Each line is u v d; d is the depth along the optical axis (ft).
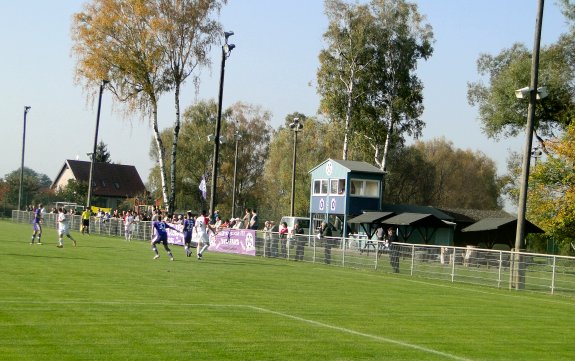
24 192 330.75
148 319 42.14
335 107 203.00
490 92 189.88
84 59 173.88
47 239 142.51
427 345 38.81
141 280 66.03
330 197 196.75
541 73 172.45
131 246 135.74
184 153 325.01
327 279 82.64
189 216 111.65
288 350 34.81
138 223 173.47
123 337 35.81
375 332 42.37
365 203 192.44
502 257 87.30
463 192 348.18
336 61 203.10
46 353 31.01
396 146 219.61
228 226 145.28
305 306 53.42
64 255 95.61
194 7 173.99
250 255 131.03
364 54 201.98
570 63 174.19
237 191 344.08
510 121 184.34
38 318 40.16
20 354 30.55
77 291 54.03
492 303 66.44
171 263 93.25
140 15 170.60
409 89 204.85
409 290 74.95
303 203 273.95
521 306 65.26
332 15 200.64
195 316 44.52
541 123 184.85
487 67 195.00
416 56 207.00
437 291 76.28
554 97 175.52
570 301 74.38
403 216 160.86
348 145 212.64
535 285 83.30
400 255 102.89
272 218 311.27
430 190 329.72
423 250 99.04
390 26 202.28
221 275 77.82
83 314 42.63
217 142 134.72
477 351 37.86
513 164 225.56
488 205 352.28
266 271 89.15
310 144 279.69
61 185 370.94
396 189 323.98
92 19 173.99
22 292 51.55
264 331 40.14
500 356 36.78
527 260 84.33
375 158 209.97
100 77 172.96
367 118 204.95
